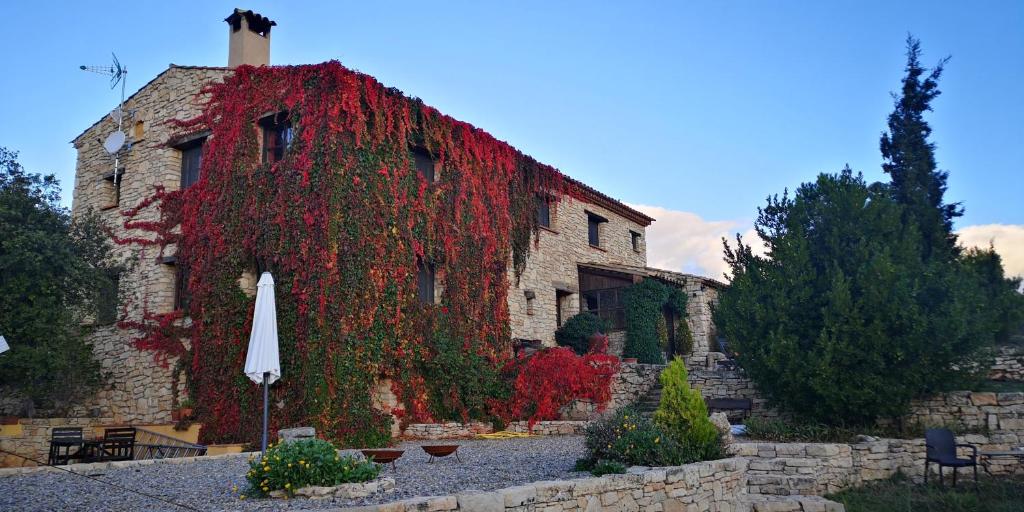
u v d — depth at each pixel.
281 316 14.31
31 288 14.83
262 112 15.90
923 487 11.48
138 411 16.53
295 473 7.70
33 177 15.84
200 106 17.34
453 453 12.30
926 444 11.42
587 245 24.02
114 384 17.19
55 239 15.10
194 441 14.71
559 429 15.82
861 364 12.82
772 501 10.20
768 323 13.81
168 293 16.98
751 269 14.64
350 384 13.83
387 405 15.12
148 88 18.83
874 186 14.65
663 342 22.16
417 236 16.20
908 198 19.94
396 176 15.83
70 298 15.92
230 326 14.95
